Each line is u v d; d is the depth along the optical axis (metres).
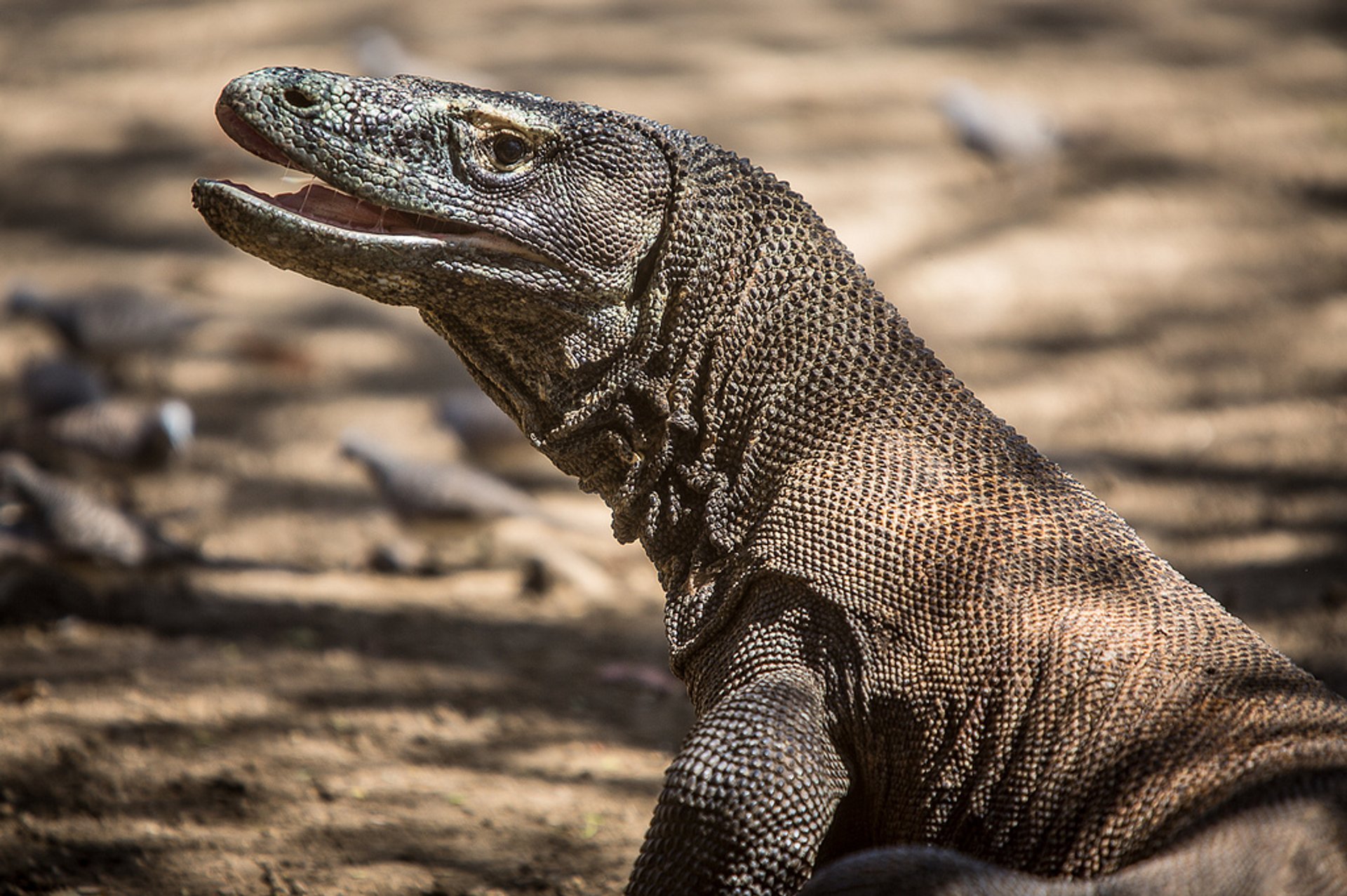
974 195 27.38
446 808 11.20
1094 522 7.55
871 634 7.23
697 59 32.34
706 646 7.82
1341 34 35.12
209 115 29.91
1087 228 26.64
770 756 6.88
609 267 7.89
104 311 20.95
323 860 10.17
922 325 23.73
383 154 7.54
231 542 18.08
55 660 13.88
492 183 7.70
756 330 8.02
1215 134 29.97
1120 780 6.51
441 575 17.48
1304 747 6.25
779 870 6.82
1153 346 23.27
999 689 6.92
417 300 7.80
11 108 30.41
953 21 35.66
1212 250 26.05
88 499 15.72
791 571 7.45
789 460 7.84
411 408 22.11
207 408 21.78
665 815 6.93
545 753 12.46
